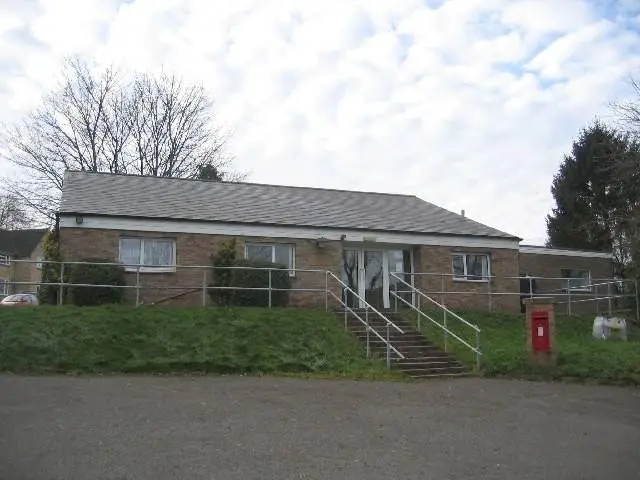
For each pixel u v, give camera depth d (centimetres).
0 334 1339
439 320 1986
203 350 1410
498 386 1352
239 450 746
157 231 1931
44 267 1889
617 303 2700
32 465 655
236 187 2436
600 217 3662
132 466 665
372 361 1503
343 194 2620
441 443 828
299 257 2086
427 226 2317
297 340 1544
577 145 3872
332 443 800
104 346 1370
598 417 1065
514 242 2383
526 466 738
